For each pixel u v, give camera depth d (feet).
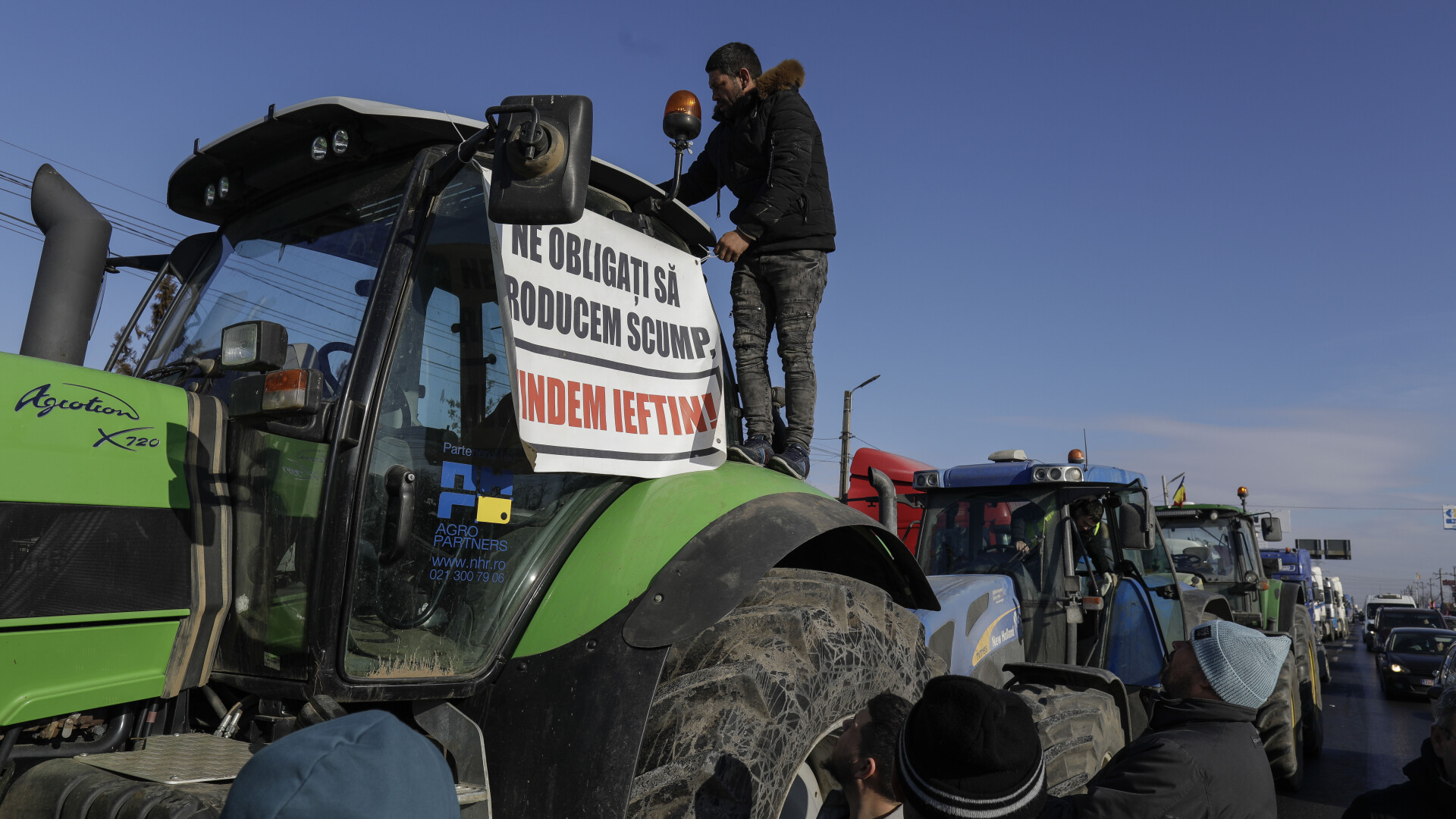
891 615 9.37
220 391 8.06
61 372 6.83
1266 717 23.58
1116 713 13.84
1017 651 17.40
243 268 8.86
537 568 8.09
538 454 7.73
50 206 8.95
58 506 6.39
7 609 6.06
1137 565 22.44
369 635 6.94
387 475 7.12
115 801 5.61
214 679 7.11
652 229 9.99
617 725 6.96
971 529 20.92
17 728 6.21
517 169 6.72
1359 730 38.86
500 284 7.70
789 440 11.18
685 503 8.54
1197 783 7.19
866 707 6.98
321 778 3.05
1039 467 19.79
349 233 8.21
